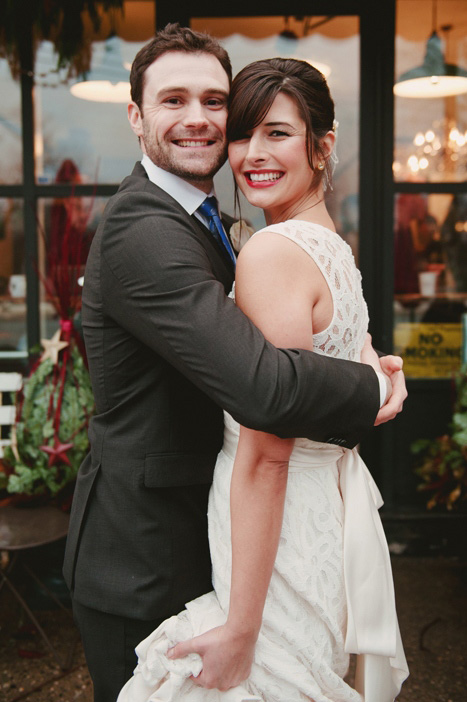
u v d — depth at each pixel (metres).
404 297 3.58
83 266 3.24
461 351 3.58
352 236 3.55
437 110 3.47
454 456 3.13
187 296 1.18
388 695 1.40
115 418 1.40
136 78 1.49
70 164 3.45
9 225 3.49
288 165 1.31
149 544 1.36
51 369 2.81
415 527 3.47
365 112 3.47
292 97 1.30
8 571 2.57
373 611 1.33
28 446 2.77
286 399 1.11
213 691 1.27
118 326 1.35
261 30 3.44
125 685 1.35
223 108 1.46
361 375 1.21
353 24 3.43
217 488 1.38
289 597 1.30
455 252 3.56
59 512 2.67
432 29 3.42
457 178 3.51
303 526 1.31
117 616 1.38
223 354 1.13
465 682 2.48
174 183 1.49
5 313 3.54
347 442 1.22
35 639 2.75
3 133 3.42
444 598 3.06
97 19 3.36
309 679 1.29
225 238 1.55
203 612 1.34
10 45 3.35
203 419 1.41
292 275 1.21
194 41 1.43
